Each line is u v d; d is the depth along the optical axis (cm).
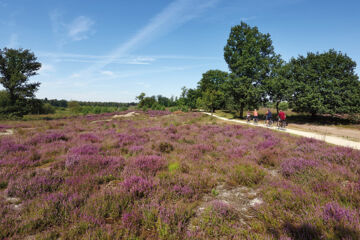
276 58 3038
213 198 408
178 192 399
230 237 264
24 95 4022
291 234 257
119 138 1005
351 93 2188
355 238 228
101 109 5319
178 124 1853
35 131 1353
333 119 2467
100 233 261
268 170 577
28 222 283
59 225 293
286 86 2681
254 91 2769
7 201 364
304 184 423
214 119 2678
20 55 4009
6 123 2262
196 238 258
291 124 2388
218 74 5962
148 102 5900
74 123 2123
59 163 574
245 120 2900
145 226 289
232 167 580
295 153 687
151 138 1064
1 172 489
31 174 483
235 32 3162
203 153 769
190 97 6675
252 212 349
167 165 586
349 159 561
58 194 365
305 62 2750
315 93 2389
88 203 338
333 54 2425
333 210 282
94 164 557
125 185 411
